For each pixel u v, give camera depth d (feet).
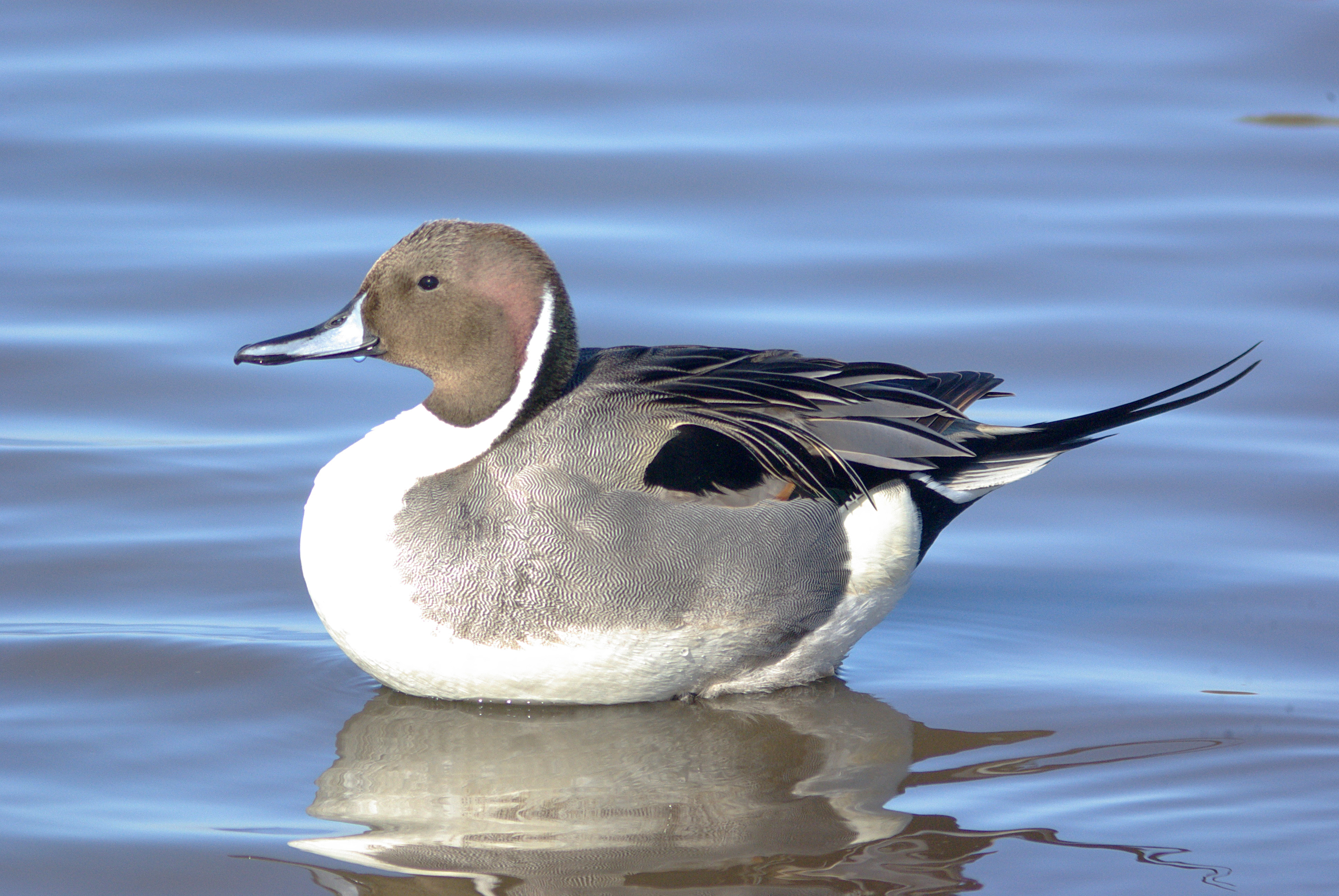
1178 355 48.32
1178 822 26.86
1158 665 33.47
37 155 57.98
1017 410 45.39
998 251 54.19
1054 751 29.53
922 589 37.50
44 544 37.42
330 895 24.38
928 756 29.40
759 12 69.00
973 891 24.72
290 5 67.77
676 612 30.27
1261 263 53.47
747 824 26.68
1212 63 66.69
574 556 29.78
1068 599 36.81
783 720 31.04
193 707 30.63
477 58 65.31
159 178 57.11
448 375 31.35
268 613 34.83
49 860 25.22
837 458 30.94
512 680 30.60
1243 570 37.88
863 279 52.49
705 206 56.70
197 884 24.66
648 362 32.96
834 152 60.08
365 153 58.65
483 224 31.96
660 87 63.87
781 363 33.06
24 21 66.64
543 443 30.53
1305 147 61.00
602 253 53.47
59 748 28.84
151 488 40.50
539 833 26.30
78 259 52.39
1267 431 44.52
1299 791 27.94
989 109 63.31
